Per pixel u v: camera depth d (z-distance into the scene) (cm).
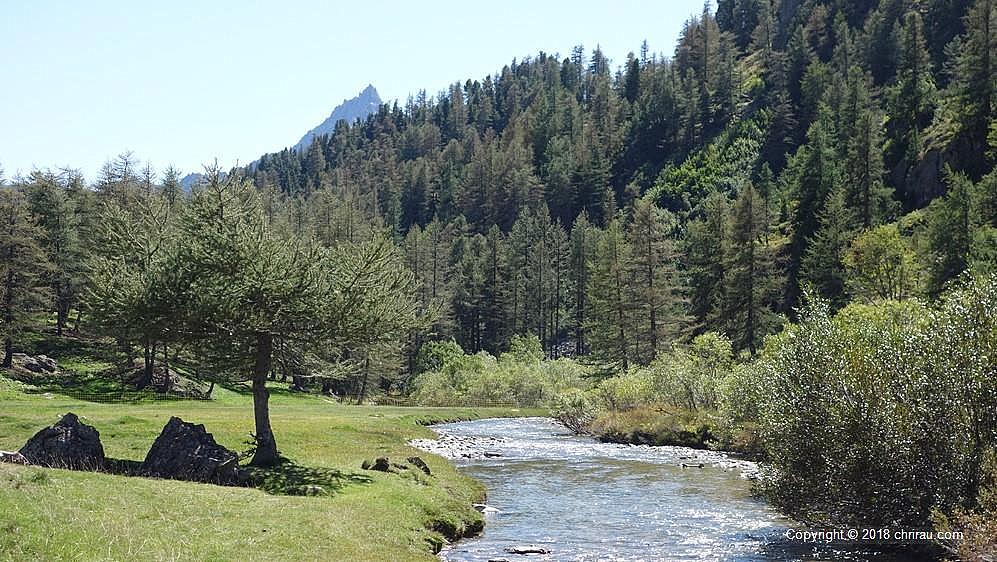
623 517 2075
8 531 1080
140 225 2388
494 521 2038
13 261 5859
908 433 1529
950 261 5741
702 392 4297
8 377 5594
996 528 1330
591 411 4647
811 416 1641
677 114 16625
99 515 1266
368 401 7950
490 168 16500
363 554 1385
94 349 6359
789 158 11200
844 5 17112
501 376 7444
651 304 7238
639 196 15200
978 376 1466
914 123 9712
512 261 11656
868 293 6050
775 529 1895
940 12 13638
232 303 2081
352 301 2238
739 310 6875
